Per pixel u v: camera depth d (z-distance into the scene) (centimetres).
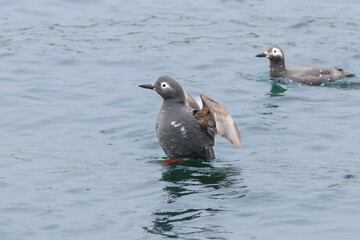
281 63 1973
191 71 2000
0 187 1188
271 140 1439
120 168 1290
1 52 2112
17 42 2227
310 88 1892
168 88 1300
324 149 1378
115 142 1442
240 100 1748
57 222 1047
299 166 1280
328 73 1966
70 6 2689
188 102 1380
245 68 2052
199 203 1109
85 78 1911
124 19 2539
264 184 1182
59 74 1938
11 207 1103
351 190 1143
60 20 2509
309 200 1105
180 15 2609
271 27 2466
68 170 1272
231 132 1162
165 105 1312
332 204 1088
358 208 1070
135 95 1767
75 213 1080
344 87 1905
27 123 1550
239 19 2561
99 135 1484
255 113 1630
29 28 2397
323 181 1191
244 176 1230
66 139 1455
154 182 1210
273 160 1323
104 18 2548
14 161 1316
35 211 1088
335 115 1609
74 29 2403
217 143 1438
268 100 1748
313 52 2209
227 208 1084
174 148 1316
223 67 2048
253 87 1877
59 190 1174
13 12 2581
